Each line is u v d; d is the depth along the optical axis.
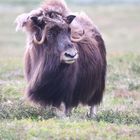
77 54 28.75
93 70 31.78
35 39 29.22
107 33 128.25
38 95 30.02
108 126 27.16
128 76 44.88
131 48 104.38
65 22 28.97
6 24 135.25
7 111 30.22
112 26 137.25
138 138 25.25
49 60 29.19
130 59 51.06
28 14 29.69
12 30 128.75
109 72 45.44
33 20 29.39
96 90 32.84
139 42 117.19
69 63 28.48
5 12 152.38
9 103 32.28
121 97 38.84
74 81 30.12
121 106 34.72
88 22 33.72
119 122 29.80
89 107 33.72
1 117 29.50
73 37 30.27
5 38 118.44
